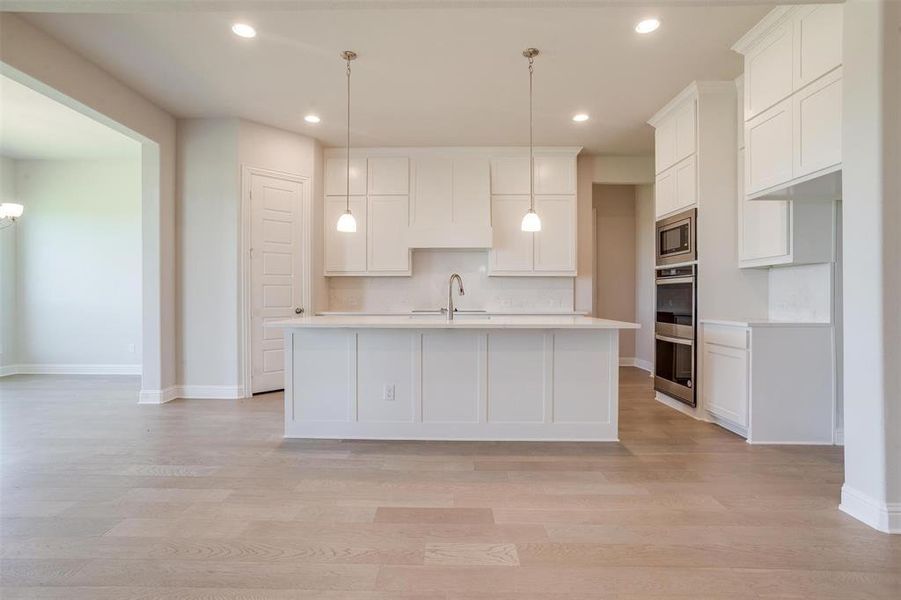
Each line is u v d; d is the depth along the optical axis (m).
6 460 2.96
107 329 6.27
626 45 3.29
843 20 2.18
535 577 1.76
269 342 4.96
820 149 2.56
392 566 1.82
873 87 2.05
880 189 2.04
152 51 3.40
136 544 1.97
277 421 3.87
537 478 2.68
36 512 2.25
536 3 2.12
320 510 2.28
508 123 4.81
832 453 3.11
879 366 2.06
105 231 6.26
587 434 3.38
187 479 2.66
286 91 4.07
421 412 3.42
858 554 1.90
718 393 3.69
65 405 4.43
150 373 4.51
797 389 3.29
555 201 5.61
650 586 1.70
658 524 2.15
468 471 2.79
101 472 2.76
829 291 3.31
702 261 3.91
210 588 1.68
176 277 4.73
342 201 5.62
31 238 6.25
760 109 3.06
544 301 5.91
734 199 3.90
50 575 1.75
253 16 2.95
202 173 4.70
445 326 3.19
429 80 3.84
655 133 4.89
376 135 5.18
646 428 3.69
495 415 3.40
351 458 3.01
